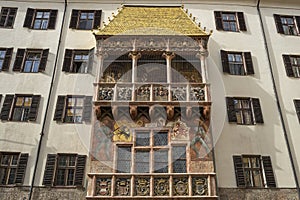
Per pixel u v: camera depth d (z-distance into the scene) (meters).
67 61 23.44
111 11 26.52
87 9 26.47
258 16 26.62
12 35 24.69
